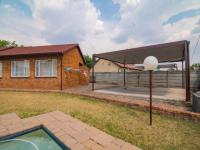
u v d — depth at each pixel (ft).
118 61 44.29
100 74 60.85
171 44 20.31
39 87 35.53
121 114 16.56
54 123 13.35
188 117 14.70
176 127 13.05
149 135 11.41
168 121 14.55
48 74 35.35
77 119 14.58
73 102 21.98
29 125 12.71
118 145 9.76
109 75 58.18
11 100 22.77
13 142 11.18
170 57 34.06
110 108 19.01
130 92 30.48
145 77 48.65
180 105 19.21
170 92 30.96
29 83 36.01
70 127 12.55
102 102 22.40
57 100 23.24
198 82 38.32
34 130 12.48
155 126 13.23
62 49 36.24
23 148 10.94
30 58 35.94
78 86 44.62
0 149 10.59
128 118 15.25
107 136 11.03
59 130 11.89
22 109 17.66
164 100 21.43
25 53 35.09
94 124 13.41
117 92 30.37
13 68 36.88
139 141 10.44
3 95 27.40
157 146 9.85
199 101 14.98
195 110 15.37
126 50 26.37
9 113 16.06
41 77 35.45
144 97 24.18
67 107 18.99
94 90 33.88
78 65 46.50
